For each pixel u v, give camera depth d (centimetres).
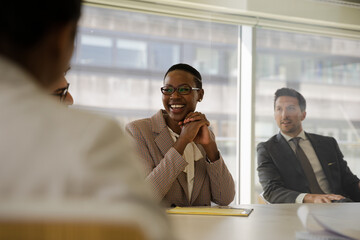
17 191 30
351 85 412
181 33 354
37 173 30
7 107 33
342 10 387
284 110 357
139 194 31
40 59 41
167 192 177
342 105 407
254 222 118
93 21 325
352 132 409
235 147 371
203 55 361
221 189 184
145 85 341
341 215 132
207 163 183
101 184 30
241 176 373
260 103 379
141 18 341
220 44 367
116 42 332
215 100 364
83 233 29
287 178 322
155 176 166
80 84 321
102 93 328
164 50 348
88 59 323
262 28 377
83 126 33
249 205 159
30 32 39
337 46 408
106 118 34
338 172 335
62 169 30
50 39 41
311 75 398
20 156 31
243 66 375
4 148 31
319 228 95
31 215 29
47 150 31
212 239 95
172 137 192
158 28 346
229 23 363
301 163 330
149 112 342
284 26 381
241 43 375
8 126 32
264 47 383
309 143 341
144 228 30
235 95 372
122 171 32
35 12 39
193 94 199
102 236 29
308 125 393
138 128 189
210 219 123
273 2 359
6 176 30
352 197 331
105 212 29
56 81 45
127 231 29
